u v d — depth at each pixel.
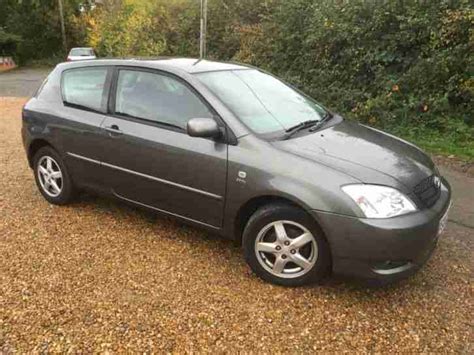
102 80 4.31
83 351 2.66
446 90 7.96
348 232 2.99
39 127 4.69
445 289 3.37
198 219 3.73
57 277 3.43
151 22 18.19
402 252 2.96
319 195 3.06
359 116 8.64
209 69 4.02
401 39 8.73
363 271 3.04
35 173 4.95
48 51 38.28
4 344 2.71
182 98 3.77
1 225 4.33
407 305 3.17
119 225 4.34
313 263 3.21
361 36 9.41
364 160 3.26
